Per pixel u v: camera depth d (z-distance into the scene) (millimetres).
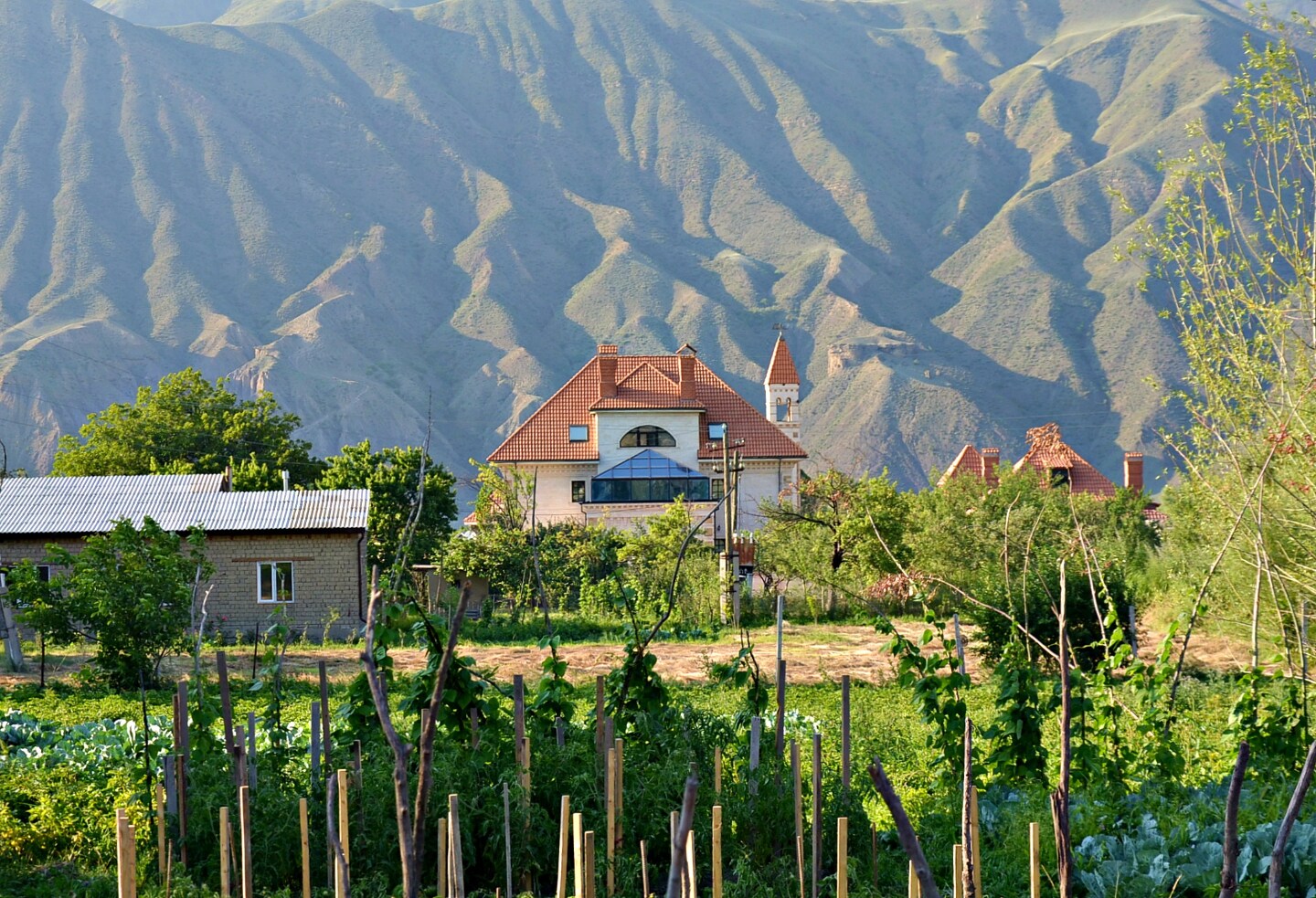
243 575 92188
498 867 21875
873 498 90500
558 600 96812
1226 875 9883
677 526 104500
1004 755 25906
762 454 161875
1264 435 35531
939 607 75438
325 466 153250
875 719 33750
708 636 76125
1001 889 21172
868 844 23344
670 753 24406
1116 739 26266
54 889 22516
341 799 18000
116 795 26594
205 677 50688
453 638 10242
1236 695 36562
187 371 155500
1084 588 47500
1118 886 20297
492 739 24188
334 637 91250
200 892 20266
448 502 124500
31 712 46906
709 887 21656
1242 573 43469
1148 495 134375
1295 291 35031
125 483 100188
